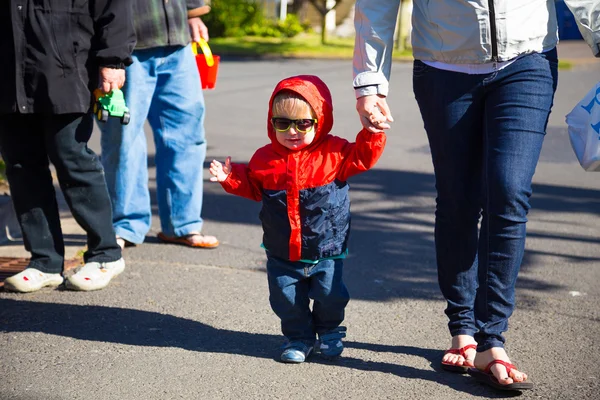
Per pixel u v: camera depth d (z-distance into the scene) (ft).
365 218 23.63
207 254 19.52
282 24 99.09
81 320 15.01
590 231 22.40
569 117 12.78
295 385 12.38
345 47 86.63
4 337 14.19
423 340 14.37
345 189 12.80
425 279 18.12
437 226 13.05
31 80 15.10
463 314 13.12
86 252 17.12
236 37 96.99
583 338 14.56
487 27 11.66
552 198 26.17
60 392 12.06
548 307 16.30
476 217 12.91
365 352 13.78
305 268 12.90
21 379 12.51
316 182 12.46
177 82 19.27
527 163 11.84
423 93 12.44
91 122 16.26
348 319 15.40
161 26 18.34
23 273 16.43
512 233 11.90
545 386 12.42
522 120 11.82
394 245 20.88
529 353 13.80
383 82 12.16
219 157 32.04
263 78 58.75
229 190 12.92
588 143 12.39
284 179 12.50
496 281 12.04
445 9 11.93
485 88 11.99
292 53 79.00
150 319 15.15
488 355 12.05
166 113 19.54
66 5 15.12
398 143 35.65
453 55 12.00
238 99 47.96
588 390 12.29
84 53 15.42
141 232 19.86
